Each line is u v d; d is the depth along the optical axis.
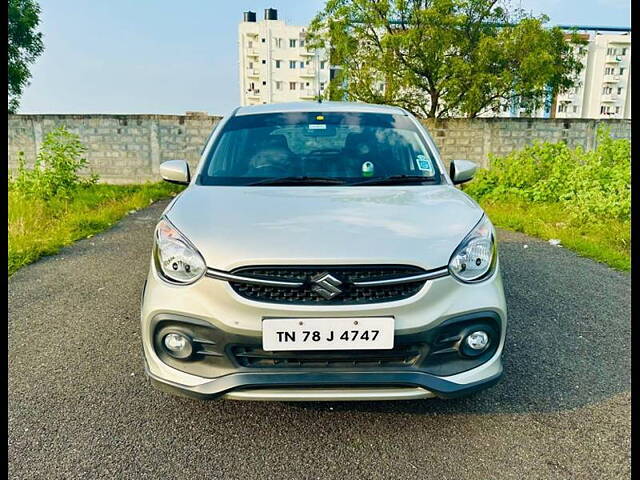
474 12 17.83
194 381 1.82
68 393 2.34
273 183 2.55
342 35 18.06
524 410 2.19
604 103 62.16
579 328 3.12
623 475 1.77
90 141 13.38
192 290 1.82
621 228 5.71
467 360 1.88
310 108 3.22
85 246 5.43
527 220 6.64
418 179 2.67
